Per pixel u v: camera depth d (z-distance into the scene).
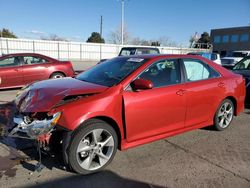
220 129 5.69
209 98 5.21
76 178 3.69
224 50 63.66
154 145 4.89
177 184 3.62
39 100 3.81
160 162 4.23
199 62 5.21
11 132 3.85
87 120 3.75
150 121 4.35
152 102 4.30
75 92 3.85
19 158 4.12
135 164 4.14
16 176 3.68
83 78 4.78
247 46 59.78
